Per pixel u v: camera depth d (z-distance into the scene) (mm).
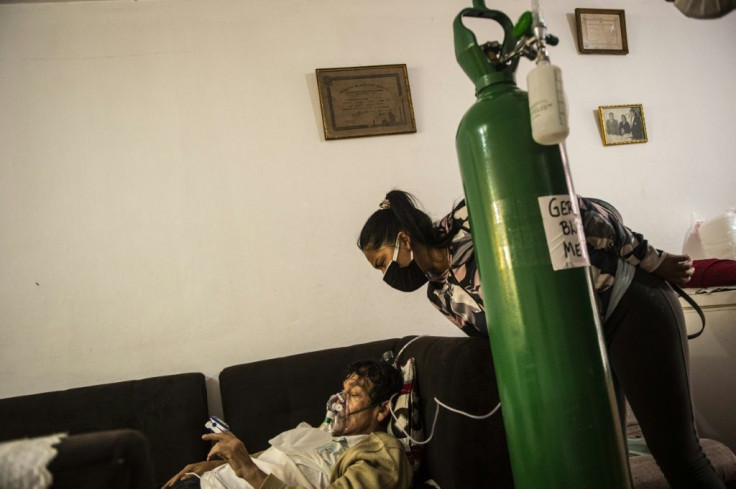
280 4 2443
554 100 773
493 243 857
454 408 1214
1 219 2119
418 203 2363
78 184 2189
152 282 2176
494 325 875
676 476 1171
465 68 946
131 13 2328
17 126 2188
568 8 2711
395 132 2410
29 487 499
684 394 1163
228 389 1963
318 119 2391
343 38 2469
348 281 2305
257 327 2217
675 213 2623
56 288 2111
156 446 1819
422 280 1512
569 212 854
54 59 2250
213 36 2373
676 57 2775
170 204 2234
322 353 2041
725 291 1940
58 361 2072
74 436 543
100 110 2250
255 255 2258
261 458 1531
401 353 1790
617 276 1163
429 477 1490
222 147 2305
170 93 2307
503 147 845
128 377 2107
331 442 1569
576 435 792
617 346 1178
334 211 2340
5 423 1784
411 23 2537
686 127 2711
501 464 1183
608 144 2604
